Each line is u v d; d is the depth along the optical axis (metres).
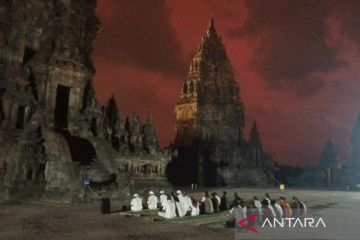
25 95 46.03
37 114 43.47
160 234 20.09
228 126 97.56
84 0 57.28
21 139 40.16
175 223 24.06
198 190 67.06
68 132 51.16
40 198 36.97
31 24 51.94
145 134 61.75
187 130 95.69
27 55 51.91
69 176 38.78
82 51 56.22
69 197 35.59
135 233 20.25
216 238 19.16
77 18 55.59
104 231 20.70
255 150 100.62
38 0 52.69
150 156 56.22
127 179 44.12
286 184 110.31
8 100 44.41
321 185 106.38
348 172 103.69
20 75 46.59
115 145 55.75
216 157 90.25
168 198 28.80
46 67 50.69
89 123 53.12
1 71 47.03
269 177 100.12
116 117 61.81
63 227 21.80
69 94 53.66
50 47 52.28
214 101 97.56
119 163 51.38
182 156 89.75
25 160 38.72
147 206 32.00
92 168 42.81
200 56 101.44
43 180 39.47
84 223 23.53
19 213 27.78
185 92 100.31
